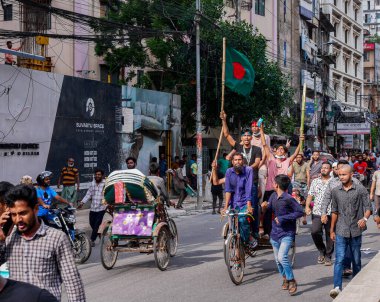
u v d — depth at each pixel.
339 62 63.00
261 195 11.16
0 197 5.16
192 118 31.06
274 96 30.31
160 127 26.38
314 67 44.53
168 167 27.09
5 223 4.71
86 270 10.78
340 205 8.45
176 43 27.73
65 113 20.70
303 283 9.53
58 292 4.63
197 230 16.56
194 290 9.02
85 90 21.67
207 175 25.72
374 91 78.88
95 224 13.68
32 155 19.23
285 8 44.28
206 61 27.19
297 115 43.53
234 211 9.80
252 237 10.41
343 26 64.56
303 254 12.34
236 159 9.91
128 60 27.56
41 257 4.56
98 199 13.64
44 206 10.73
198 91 22.72
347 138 61.62
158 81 30.22
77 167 21.22
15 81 18.56
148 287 9.26
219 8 28.72
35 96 19.36
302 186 15.69
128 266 11.18
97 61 29.23
